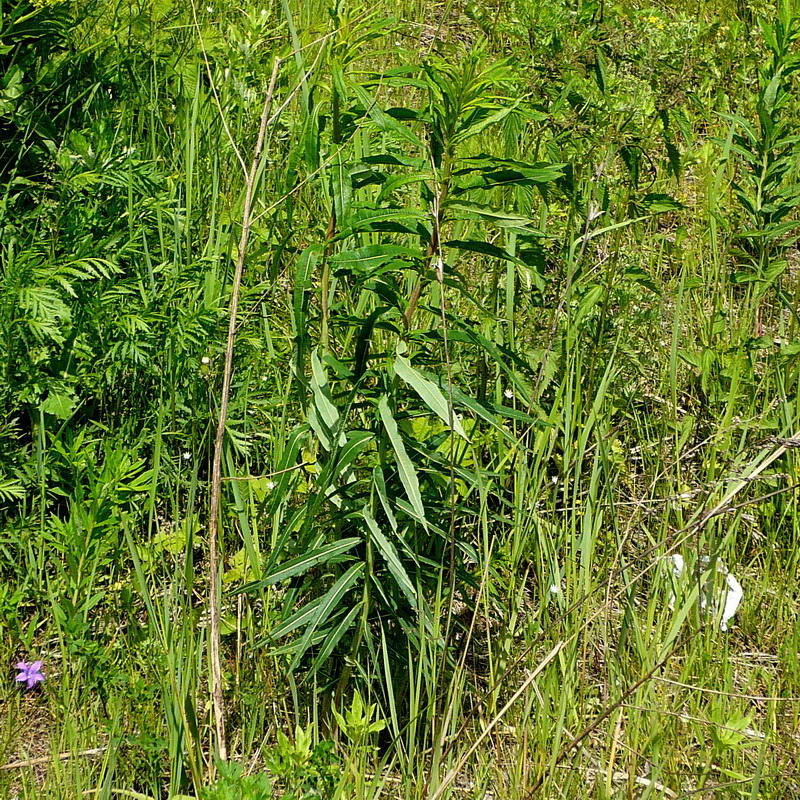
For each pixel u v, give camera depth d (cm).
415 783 290
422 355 306
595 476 356
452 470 277
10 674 314
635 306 446
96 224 397
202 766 281
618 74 438
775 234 467
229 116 503
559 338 403
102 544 334
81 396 386
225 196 489
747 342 448
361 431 295
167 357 378
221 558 338
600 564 367
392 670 317
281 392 395
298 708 308
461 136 284
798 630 350
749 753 318
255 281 438
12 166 424
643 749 304
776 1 687
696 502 392
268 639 293
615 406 424
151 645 302
